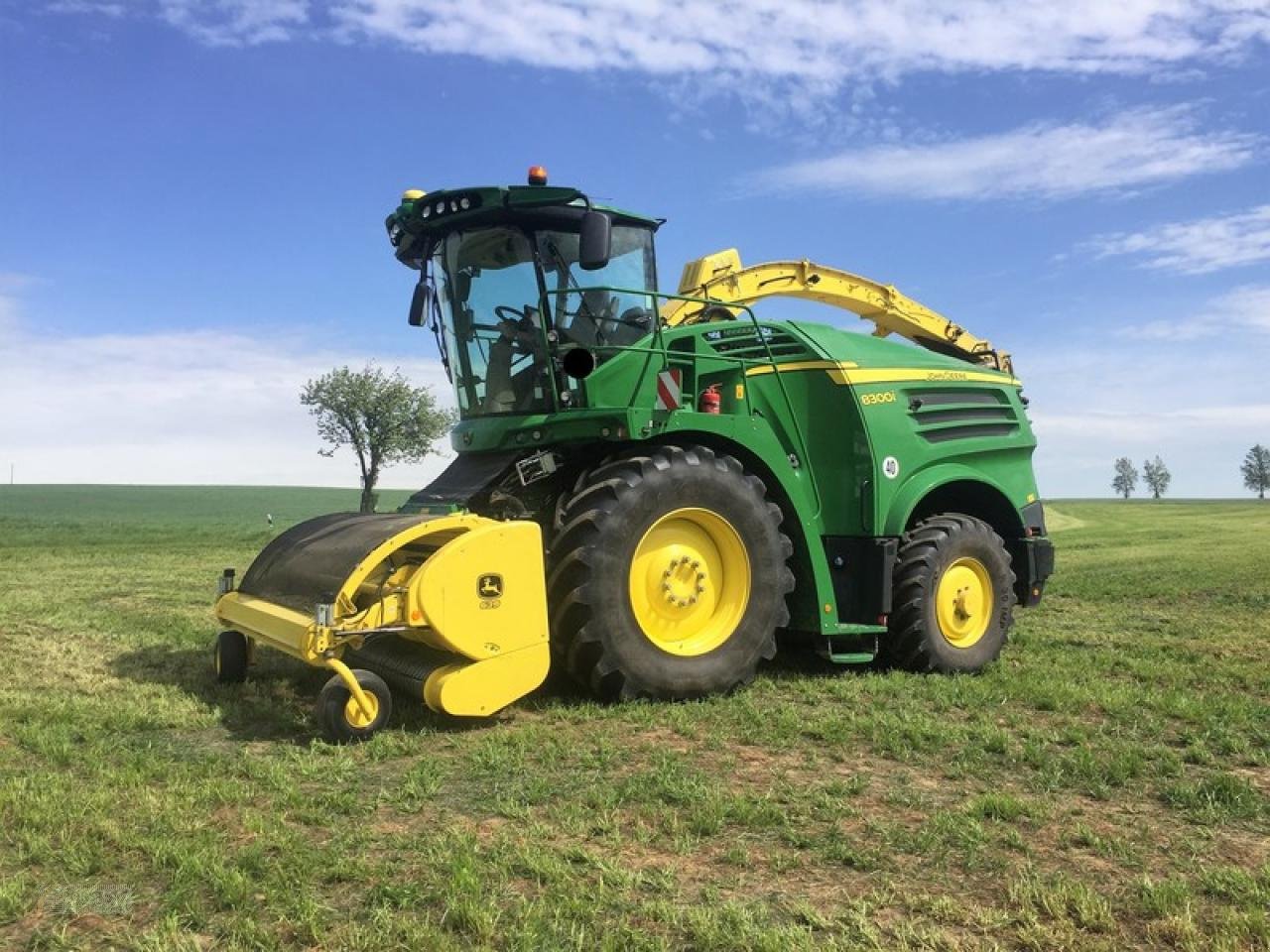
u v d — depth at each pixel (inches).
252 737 199.3
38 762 179.3
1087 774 181.6
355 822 149.3
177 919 113.5
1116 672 289.6
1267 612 441.4
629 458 244.1
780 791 167.5
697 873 132.7
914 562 291.3
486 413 271.1
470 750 190.5
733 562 250.5
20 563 664.4
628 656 229.6
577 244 259.6
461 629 202.5
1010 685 260.1
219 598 261.0
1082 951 111.9
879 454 286.8
